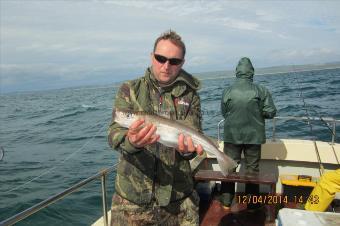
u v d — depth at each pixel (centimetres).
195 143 136
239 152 263
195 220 142
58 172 575
